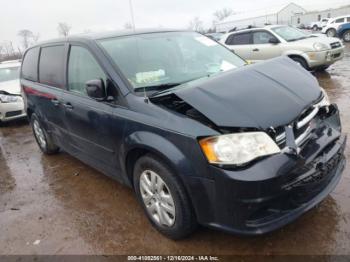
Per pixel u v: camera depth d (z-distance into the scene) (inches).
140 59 129.4
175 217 104.2
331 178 109.0
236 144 87.9
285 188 88.9
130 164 120.6
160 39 144.8
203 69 135.6
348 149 157.6
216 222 95.2
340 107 234.8
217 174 88.6
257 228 89.7
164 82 122.6
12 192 163.3
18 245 119.3
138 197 120.2
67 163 191.3
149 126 103.7
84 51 138.3
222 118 90.1
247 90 101.0
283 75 113.7
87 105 133.1
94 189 154.3
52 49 169.9
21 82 208.7
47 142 196.2
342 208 115.3
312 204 97.5
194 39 155.0
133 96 113.5
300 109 98.2
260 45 386.3
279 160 88.2
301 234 105.8
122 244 112.8
